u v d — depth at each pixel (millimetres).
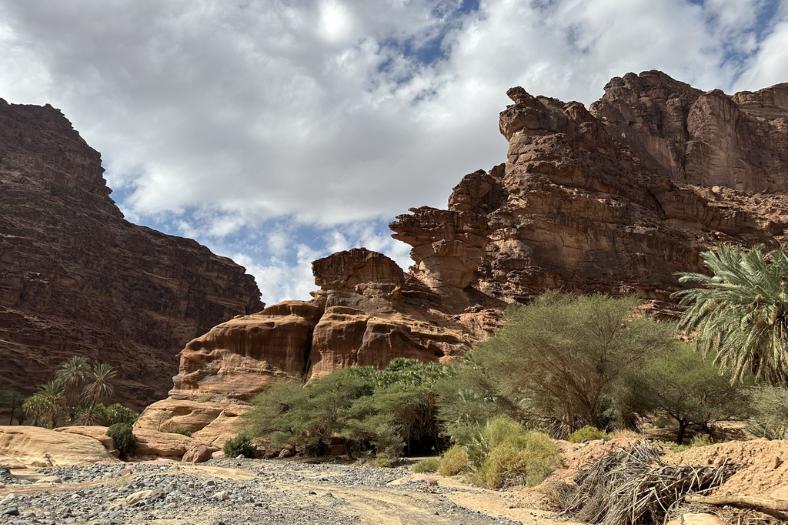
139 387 141625
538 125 121375
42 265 157000
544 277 94375
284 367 72938
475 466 22188
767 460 11164
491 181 112688
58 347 134375
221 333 75438
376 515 11891
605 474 13500
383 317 75062
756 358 26719
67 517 9156
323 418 46062
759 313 25109
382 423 39375
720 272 27609
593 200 107000
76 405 87062
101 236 188625
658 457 13688
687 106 169375
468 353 45500
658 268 102375
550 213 104188
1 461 21875
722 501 10492
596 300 35156
